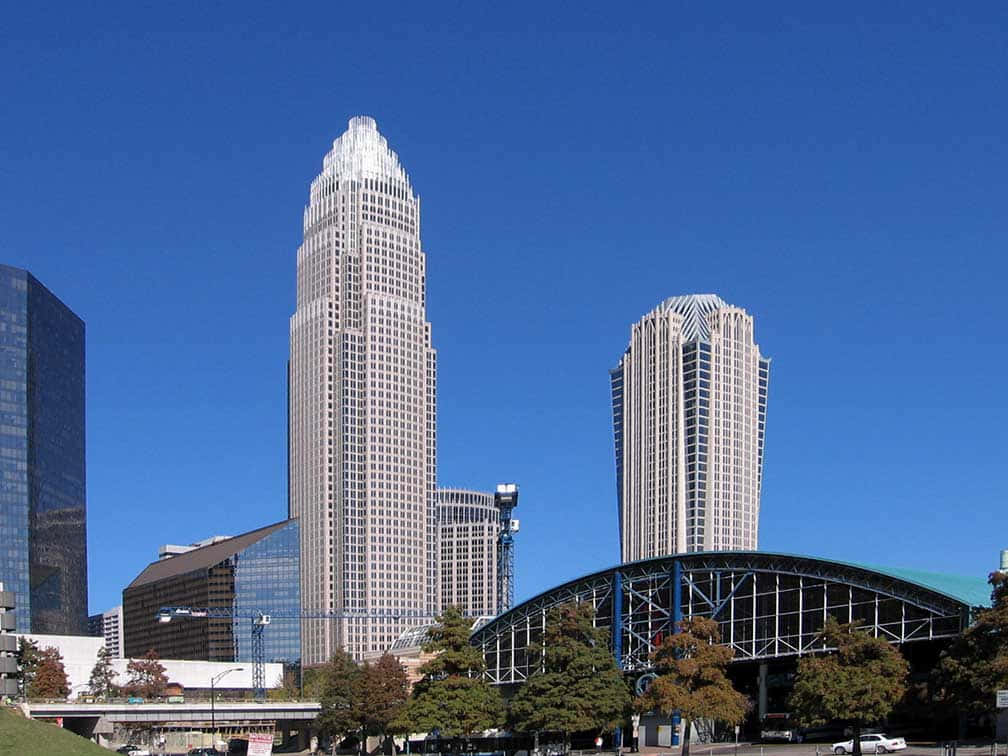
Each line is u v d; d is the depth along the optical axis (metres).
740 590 188.12
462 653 189.75
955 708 138.25
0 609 137.50
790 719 183.00
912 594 167.00
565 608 184.00
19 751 116.75
